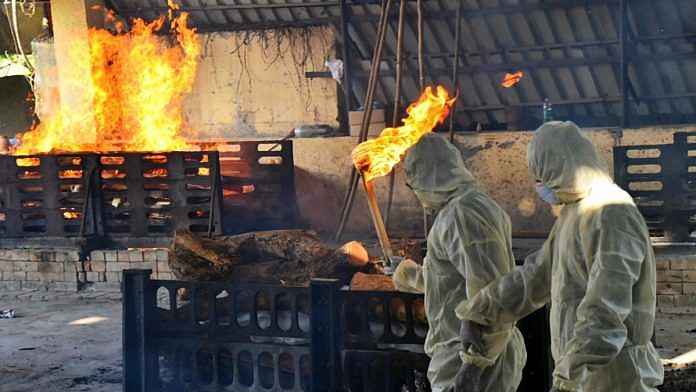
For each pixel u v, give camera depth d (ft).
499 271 13.29
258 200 35.63
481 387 13.30
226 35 42.80
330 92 41.91
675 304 27.68
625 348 11.07
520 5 37.42
